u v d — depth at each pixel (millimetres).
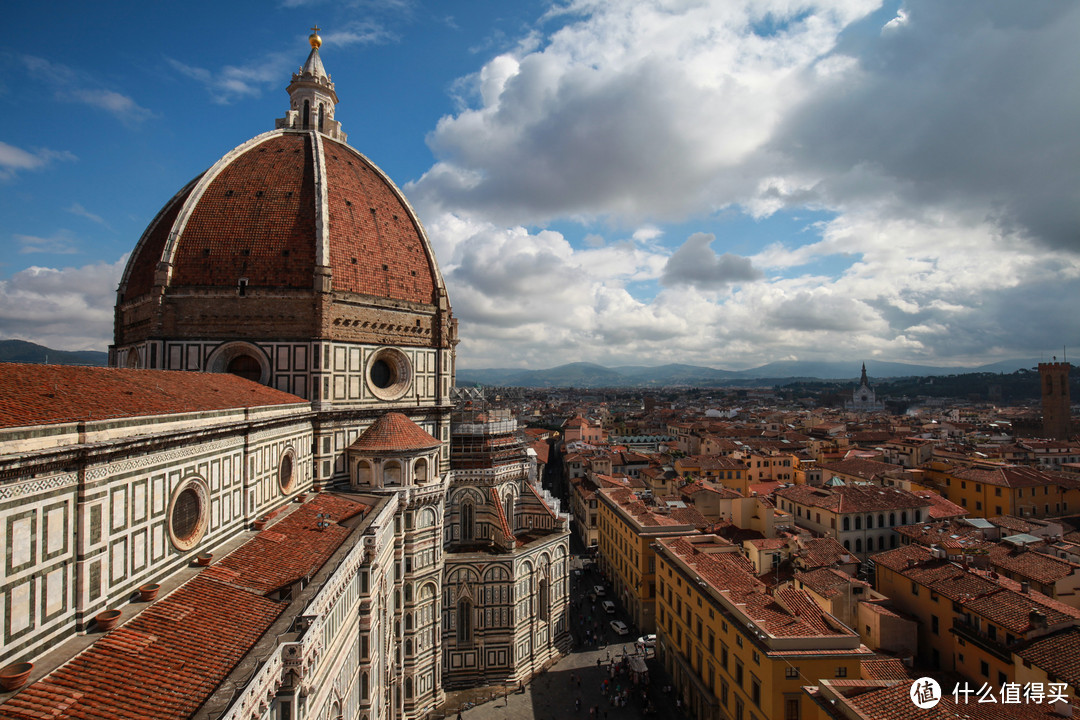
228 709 24641
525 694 77938
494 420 98562
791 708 53906
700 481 146125
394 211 91875
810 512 117062
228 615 34125
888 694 45094
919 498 115250
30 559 26469
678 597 79438
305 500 63750
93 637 29625
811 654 54344
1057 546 90688
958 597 70812
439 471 81562
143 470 35312
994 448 186625
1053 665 55969
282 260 75125
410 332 85625
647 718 72938
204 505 43125
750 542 92000
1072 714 42875
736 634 62062
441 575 76000
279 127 99750
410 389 85125
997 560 84562
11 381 32312
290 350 73375
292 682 30859
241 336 73000
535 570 85188
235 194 78500
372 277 81312
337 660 42312
